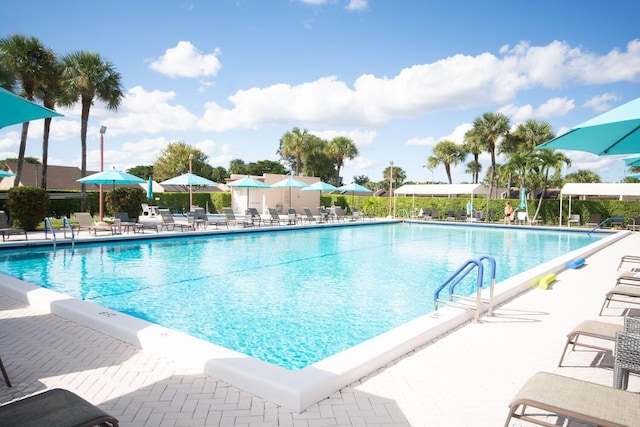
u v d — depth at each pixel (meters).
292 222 24.00
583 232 22.05
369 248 15.23
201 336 5.84
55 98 20.88
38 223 15.99
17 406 2.31
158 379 3.51
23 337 4.56
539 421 2.57
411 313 6.96
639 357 2.88
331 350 5.38
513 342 4.54
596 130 4.01
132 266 10.87
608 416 2.25
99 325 4.74
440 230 23.52
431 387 3.42
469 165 55.41
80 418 2.20
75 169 45.62
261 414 2.95
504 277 10.24
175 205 31.39
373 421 2.87
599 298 6.65
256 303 7.48
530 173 28.33
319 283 9.16
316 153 52.78
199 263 11.46
